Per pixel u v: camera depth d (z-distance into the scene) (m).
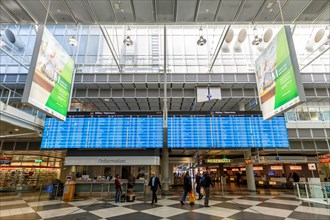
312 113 15.50
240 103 16.17
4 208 8.83
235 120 13.45
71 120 13.12
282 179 21.98
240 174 30.38
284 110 6.60
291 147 15.60
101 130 13.05
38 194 15.05
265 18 8.27
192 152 21.20
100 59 15.58
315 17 8.17
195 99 15.45
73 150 13.52
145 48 16.19
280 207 8.77
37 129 12.72
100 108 17.62
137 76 14.54
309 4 7.51
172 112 13.62
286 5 7.57
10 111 10.00
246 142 12.98
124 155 13.63
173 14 8.07
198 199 11.33
